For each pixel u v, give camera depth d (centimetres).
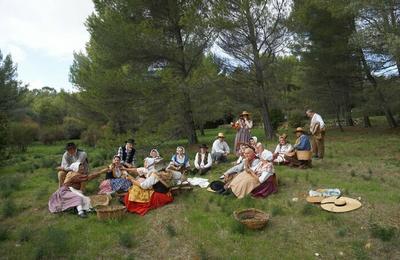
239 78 1705
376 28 1303
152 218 724
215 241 615
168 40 1730
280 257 561
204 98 1622
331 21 1877
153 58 1702
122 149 1102
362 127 2259
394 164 1059
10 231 711
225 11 1583
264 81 1723
